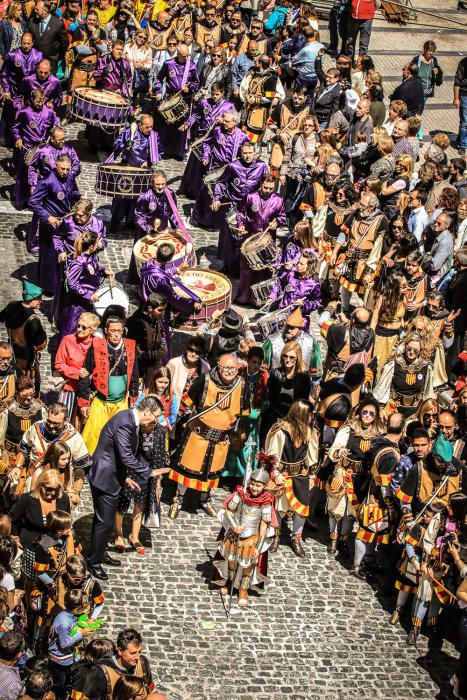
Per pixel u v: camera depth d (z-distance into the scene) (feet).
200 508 67.56
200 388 63.72
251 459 67.26
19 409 61.62
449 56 139.95
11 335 67.56
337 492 63.67
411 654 59.72
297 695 55.72
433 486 60.34
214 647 57.67
